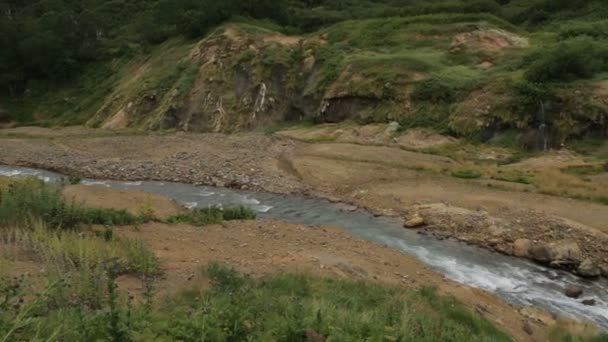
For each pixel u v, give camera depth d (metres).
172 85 49.25
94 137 40.38
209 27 55.09
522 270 15.13
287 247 13.80
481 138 31.58
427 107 35.03
